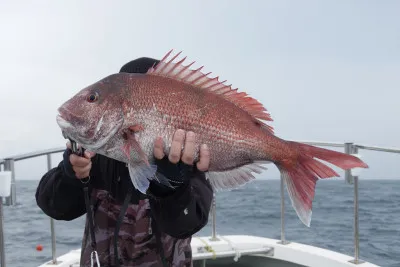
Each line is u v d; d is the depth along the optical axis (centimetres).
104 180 106
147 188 92
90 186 108
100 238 111
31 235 443
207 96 99
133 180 93
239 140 100
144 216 111
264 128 103
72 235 444
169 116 96
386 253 329
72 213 111
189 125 97
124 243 110
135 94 96
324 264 171
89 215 103
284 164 102
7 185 145
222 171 102
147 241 111
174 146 94
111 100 96
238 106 102
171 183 96
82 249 114
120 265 110
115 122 96
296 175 101
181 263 114
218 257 183
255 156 102
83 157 96
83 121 96
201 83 99
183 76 99
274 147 101
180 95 97
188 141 94
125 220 110
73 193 106
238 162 102
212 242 191
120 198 107
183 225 99
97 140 96
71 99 98
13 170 154
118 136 96
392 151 151
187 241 116
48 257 342
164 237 111
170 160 95
